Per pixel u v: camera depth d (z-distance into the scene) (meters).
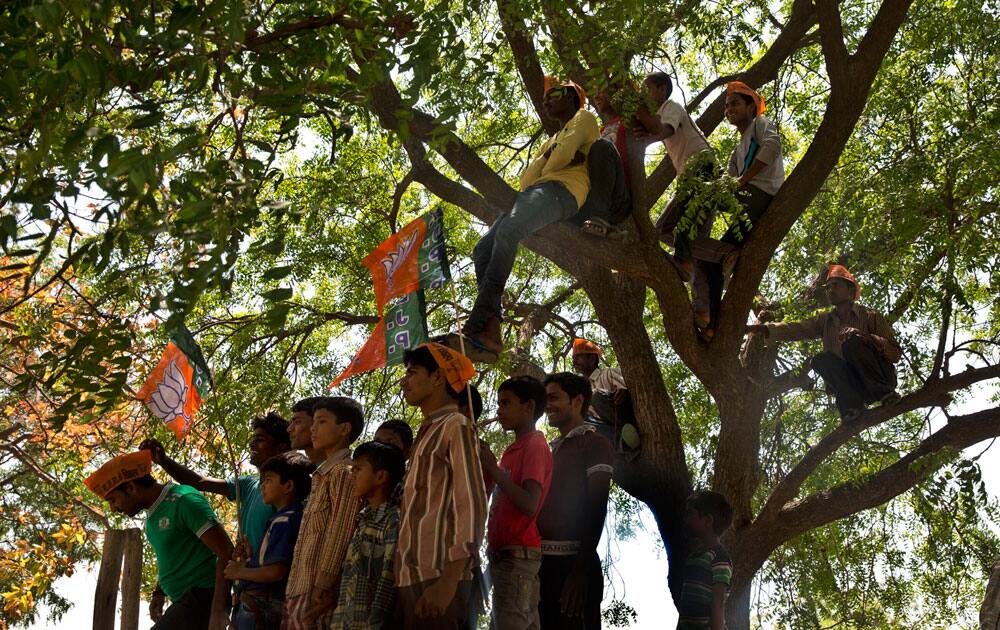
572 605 5.49
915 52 9.80
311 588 4.77
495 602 5.05
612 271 9.31
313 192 10.12
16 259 8.84
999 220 8.78
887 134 9.53
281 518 5.34
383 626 4.39
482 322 5.60
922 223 8.44
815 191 7.79
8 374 8.64
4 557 12.43
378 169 11.45
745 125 8.06
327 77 4.79
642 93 6.68
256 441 6.25
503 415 5.44
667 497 8.78
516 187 12.03
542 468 5.11
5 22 3.78
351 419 5.20
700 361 8.34
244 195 4.10
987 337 10.45
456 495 4.18
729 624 9.00
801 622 10.12
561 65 6.22
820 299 9.10
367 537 4.52
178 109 4.73
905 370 9.80
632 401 8.97
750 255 7.86
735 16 9.28
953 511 9.23
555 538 5.66
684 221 7.28
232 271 4.04
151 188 3.68
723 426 8.92
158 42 3.86
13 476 13.05
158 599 6.55
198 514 5.78
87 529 12.92
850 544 10.54
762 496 10.28
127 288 4.45
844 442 9.16
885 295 8.90
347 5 4.87
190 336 5.93
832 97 7.68
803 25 9.76
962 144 8.63
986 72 9.59
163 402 6.45
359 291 11.25
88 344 4.65
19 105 3.89
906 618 10.27
